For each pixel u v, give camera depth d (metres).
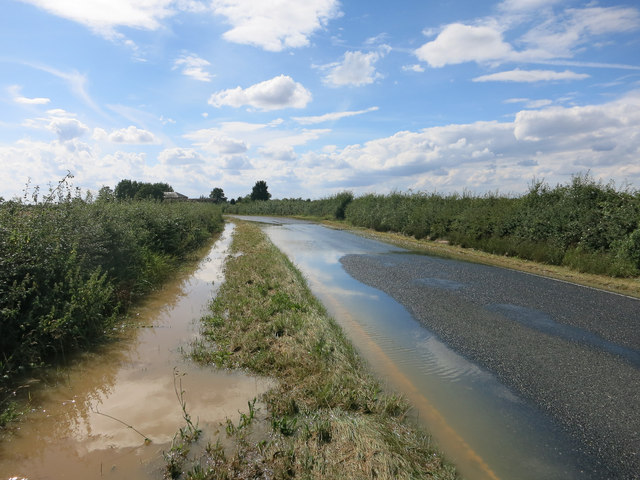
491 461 3.60
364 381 4.81
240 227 30.72
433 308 8.42
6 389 4.66
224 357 5.55
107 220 8.98
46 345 5.44
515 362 5.77
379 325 7.33
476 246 18.89
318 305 7.97
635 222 12.86
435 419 4.27
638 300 9.54
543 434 4.05
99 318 6.57
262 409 4.32
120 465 3.43
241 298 8.43
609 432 4.09
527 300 9.23
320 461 3.39
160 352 5.84
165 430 3.94
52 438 3.79
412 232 24.73
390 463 3.29
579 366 5.66
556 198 16.84
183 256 14.81
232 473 3.30
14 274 5.46
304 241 21.61
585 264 13.10
